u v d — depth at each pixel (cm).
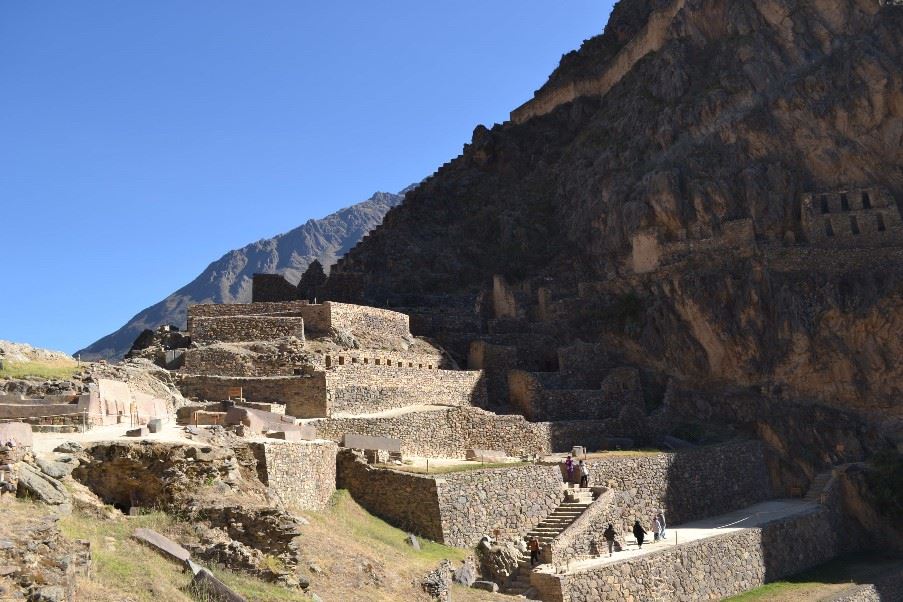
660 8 9269
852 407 6794
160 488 2958
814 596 4688
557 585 3828
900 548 5841
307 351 5303
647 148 8350
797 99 7744
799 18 8119
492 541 4141
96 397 3606
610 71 10019
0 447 2570
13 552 2033
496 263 8800
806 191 7544
